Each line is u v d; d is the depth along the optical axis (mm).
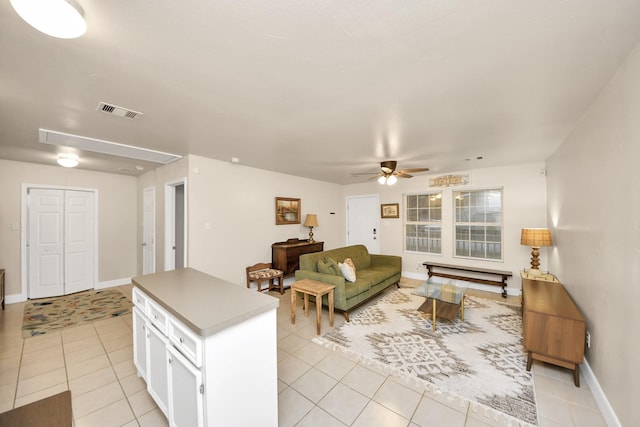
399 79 1672
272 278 4391
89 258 4793
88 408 1832
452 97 1922
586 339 2154
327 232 6203
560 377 2164
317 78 1654
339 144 3119
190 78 1646
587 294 2160
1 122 2357
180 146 3197
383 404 1863
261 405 1490
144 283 2002
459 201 5055
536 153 3586
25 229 4137
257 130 2623
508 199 4445
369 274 4090
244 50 1371
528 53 1404
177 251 4570
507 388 2029
